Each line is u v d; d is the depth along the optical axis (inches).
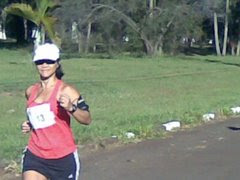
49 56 243.4
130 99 811.4
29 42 2512.3
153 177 377.7
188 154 451.2
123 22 1911.9
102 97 819.4
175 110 679.1
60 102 238.4
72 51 1924.2
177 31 1935.3
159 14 1899.6
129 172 390.9
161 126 563.2
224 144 493.4
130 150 465.1
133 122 582.9
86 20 1882.4
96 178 374.0
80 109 240.8
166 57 1878.7
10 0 2397.9
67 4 1845.5
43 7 1299.2
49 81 246.8
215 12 2370.8
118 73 1205.1
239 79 1176.8
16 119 615.2
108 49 1915.6
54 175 250.5
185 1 1929.1
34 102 247.0
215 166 409.1
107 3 1887.3
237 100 800.9
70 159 249.9
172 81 1072.8
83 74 1158.3
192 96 856.3
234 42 2551.7
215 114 662.5
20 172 387.5
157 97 842.8
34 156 248.7
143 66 1427.2
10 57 1706.4
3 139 492.1
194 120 613.6
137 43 1934.1
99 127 546.6
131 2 1867.6
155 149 470.6
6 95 800.3
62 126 247.4
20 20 2591.0
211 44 2856.8
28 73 1133.7
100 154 449.1
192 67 1446.9
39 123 246.1
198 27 2036.2
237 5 2511.1
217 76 1221.1
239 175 383.2
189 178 375.2
